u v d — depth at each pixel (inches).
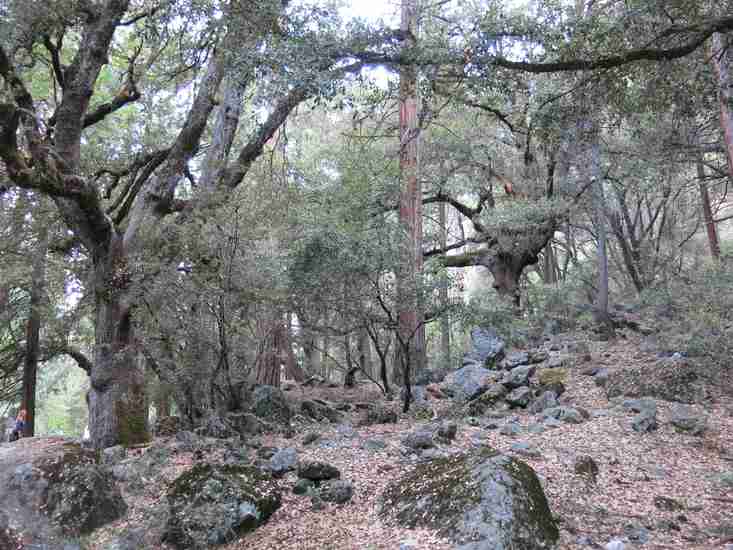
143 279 361.7
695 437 311.3
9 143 283.0
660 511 225.8
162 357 385.1
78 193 327.9
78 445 265.1
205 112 418.3
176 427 407.2
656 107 380.2
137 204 406.3
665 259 890.7
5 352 669.9
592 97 363.6
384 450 314.2
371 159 657.6
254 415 392.5
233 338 399.9
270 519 235.3
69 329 589.0
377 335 497.7
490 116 720.3
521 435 335.0
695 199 900.6
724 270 509.7
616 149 664.4
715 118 491.5
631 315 652.7
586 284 894.4
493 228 684.1
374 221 501.4
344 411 489.4
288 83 305.3
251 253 385.7
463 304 467.5
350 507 241.4
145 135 561.3
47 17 376.2
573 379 464.1
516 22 310.5
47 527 213.5
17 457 244.7
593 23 311.1
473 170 834.2
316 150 820.6
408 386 435.2
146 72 526.0
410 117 667.4
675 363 405.7
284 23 328.8
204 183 432.8
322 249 422.3
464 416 399.5
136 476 271.0
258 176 546.0
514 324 585.6
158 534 219.8
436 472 238.5
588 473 264.8
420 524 208.1
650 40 327.3
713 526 208.2
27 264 531.5
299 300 448.5
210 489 233.9
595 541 196.2
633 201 1003.9
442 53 316.2
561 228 968.9
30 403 582.2
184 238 355.6
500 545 181.3
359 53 325.1
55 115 419.8
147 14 395.2
